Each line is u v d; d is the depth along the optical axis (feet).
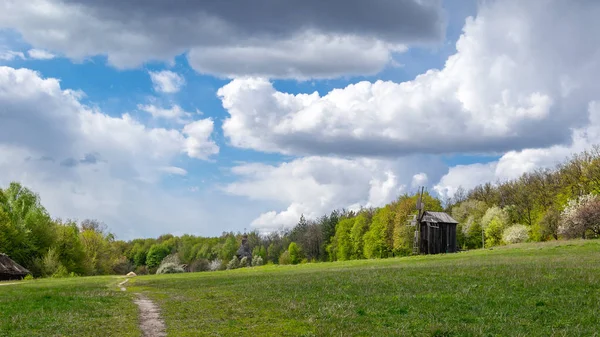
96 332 74.69
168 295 137.49
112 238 577.43
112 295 138.00
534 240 430.61
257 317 82.69
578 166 418.92
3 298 124.06
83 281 236.63
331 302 94.79
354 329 68.59
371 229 509.76
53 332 74.38
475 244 503.20
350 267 241.55
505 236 433.89
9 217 365.61
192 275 286.46
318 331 67.56
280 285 140.05
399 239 441.27
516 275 120.78
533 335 61.87
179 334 71.61
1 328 77.10
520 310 77.92
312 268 270.46
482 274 128.88
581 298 85.15
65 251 412.16
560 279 108.06
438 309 82.17
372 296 101.71
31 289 167.73
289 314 83.30
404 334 64.34
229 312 90.53
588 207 349.20
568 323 67.67
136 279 257.14
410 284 118.21
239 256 616.80
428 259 264.93
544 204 452.76
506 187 534.37
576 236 357.82
